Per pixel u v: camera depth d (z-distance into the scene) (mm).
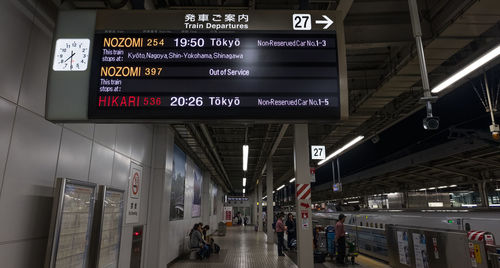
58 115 2699
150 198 7297
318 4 5031
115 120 2748
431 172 16531
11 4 2678
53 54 2828
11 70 2664
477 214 7098
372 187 27828
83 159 3938
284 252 12570
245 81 2873
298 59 2967
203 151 12695
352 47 5477
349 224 13773
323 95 2877
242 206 43969
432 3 5125
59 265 2771
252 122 2852
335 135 11938
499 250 4461
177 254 10289
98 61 2848
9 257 2578
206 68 2893
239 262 10055
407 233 7191
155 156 7629
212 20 3029
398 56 6348
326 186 31375
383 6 5211
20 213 2721
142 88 2803
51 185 3207
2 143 2535
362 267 9117
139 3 3566
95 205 3717
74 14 2947
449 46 5332
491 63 5617
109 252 3848
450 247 5684
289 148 15969
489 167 13672
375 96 7824
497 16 4461
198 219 15898
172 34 2971
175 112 2758
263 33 3025
